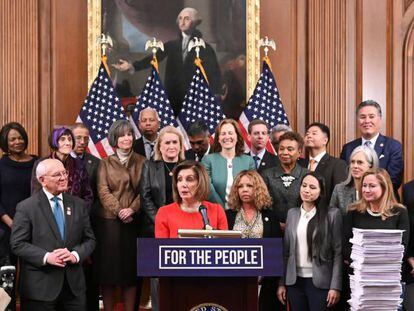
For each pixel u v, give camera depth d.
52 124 7.35
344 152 6.25
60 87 7.36
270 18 7.52
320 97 7.50
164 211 4.77
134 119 6.95
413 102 7.53
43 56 7.37
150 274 3.70
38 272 4.89
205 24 7.44
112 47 7.43
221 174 5.59
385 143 6.07
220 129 5.68
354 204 4.95
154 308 5.25
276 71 7.49
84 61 7.40
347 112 7.49
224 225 4.79
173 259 3.72
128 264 5.66
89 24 7.36
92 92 6.92
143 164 5.59
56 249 4.94
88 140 6.39
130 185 5.72
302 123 7.48
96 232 5.66
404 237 4.87
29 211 4.95
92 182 5.87
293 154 5.53
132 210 5.61
